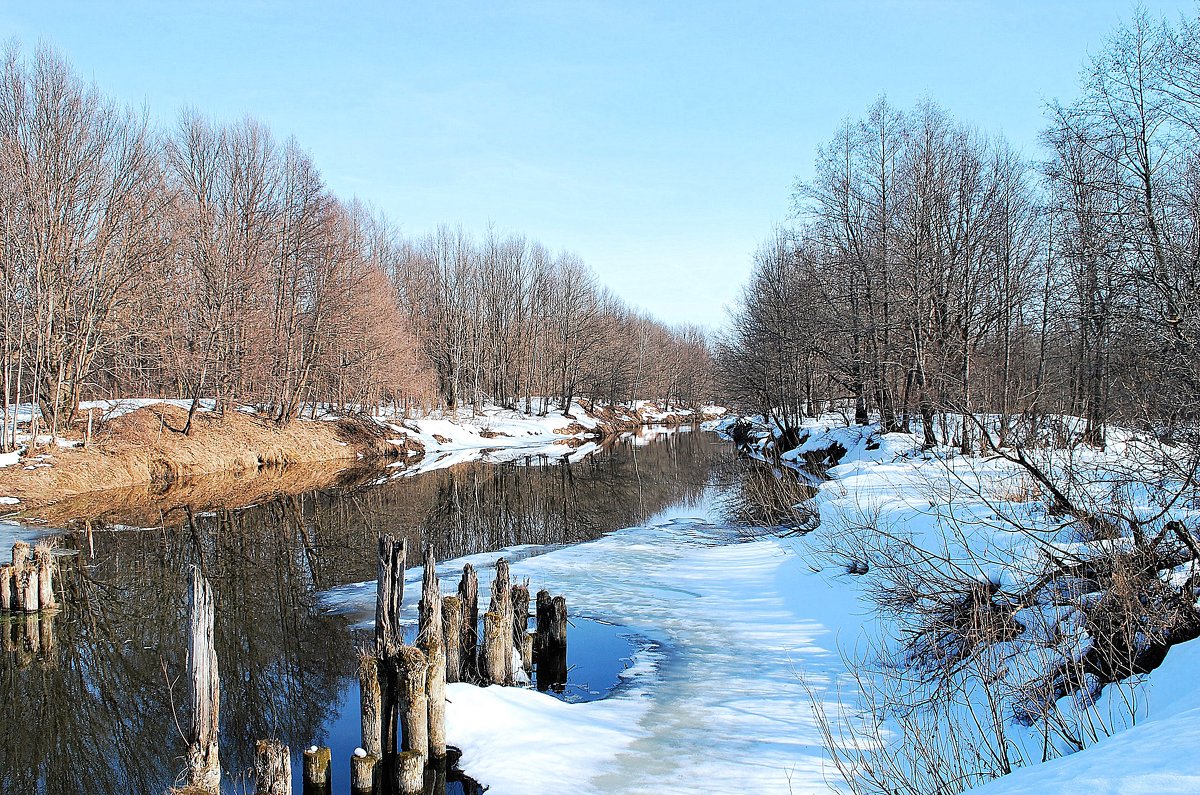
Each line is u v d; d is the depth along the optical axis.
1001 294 26.17
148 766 8.35
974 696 7.12
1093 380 19.12
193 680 6.09
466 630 9.38
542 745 7.36
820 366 36.16
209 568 16.78
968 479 15.10
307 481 31.08
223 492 27.42
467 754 7.31
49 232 27.27
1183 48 16.94
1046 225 25.67
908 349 26.31
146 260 30.61
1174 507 8.33
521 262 70.00
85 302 29.02
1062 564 7.74
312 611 13.41
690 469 35.81
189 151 37.16
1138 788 3.49
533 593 13.81
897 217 28.55
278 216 38.28
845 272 30.86
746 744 7.25
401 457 42.06
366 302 41.72
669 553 17.19
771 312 38.00
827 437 33.41
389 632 7.43
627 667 9.93
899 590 9.36
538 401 69.44
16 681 10.65
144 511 23.27
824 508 17.31
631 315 88.12
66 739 8.99
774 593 12.96
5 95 26.97
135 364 37.81
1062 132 20.11
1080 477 8.90
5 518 21.72
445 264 62.59
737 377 42.69
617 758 7.08
